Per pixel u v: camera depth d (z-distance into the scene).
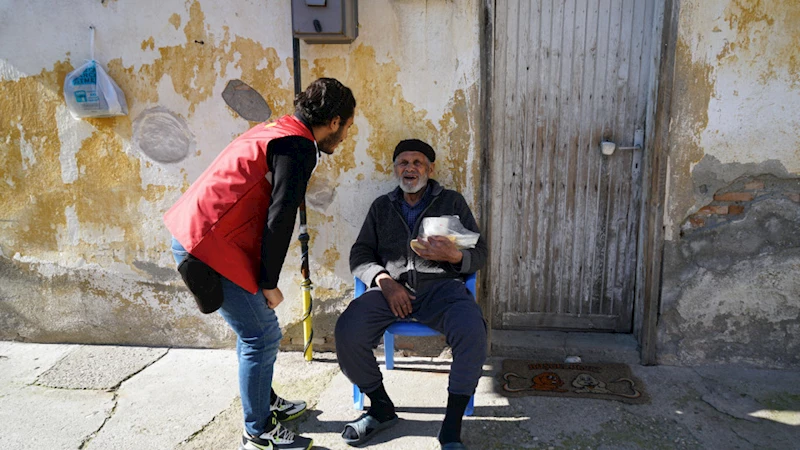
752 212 3.02
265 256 2.10
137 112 3.27
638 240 3.30
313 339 3.42
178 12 3.13
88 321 3.56
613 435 2.57
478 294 3.24
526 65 3.21
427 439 2.57
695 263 3.10
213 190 2.13
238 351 2.39
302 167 2.13
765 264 3.05
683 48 2.89
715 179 3.01
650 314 3.15
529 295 3.50
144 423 2.73
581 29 3.15
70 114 3.30
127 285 3.49
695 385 2.98
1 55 3.27
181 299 3.47
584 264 3.42
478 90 3.04
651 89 3.09
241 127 3.23
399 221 2.92
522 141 3.30
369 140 3.16
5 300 3.57
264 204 2.19
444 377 3.13
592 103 3.22
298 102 2.29
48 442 2.58
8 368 3.27
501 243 3.44
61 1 3.19
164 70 3.20
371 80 3.09
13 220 3.46
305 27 2.87
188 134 3.26
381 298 2.71
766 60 2.88
